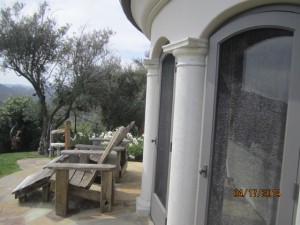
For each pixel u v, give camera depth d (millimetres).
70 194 4633
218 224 2662
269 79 2264
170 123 3662
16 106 13000
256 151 2350
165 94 3990
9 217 4230
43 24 11086
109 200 4441
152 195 4285
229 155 2570
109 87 14008
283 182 2090
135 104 15242
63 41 11602
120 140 5809
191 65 2793
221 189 2635
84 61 12250
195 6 2744
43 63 11312
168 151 3676
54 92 12000
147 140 4477
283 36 2168
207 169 2721
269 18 2191
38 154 10766
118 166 5898
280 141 2184
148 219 4258
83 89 12398
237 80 2508
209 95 2705
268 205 2248
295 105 2031
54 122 12570
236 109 2514
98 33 13789
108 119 14922
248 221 2404
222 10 2414
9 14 10789
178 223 2963
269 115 2262
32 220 4137
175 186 2975
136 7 4043
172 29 3174
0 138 12602
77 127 14570
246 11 2361
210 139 2686
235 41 2520
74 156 5406
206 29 2637
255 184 2352
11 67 11039
